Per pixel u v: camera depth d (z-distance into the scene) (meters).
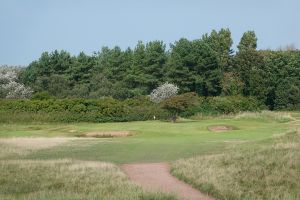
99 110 63.22
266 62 88.88
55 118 60.59
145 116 63.72
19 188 20.05
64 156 30.05
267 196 17.84
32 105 62.75
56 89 88.06
